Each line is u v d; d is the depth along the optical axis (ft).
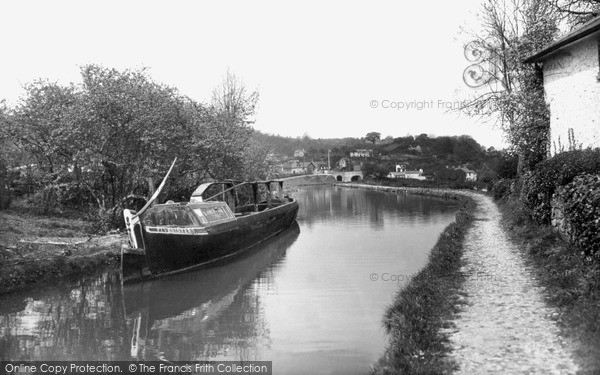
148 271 45.16
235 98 110.52
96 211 67.56
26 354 28.66
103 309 37.86
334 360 25.55
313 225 90.43
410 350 20.71
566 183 36.11
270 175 125.80
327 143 522.47
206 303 39.14
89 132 63.00
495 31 88.28
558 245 33.96
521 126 60.95
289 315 34.24
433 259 39.52
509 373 17.44
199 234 49.39
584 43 44.65
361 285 41.09
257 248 65.16
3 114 71.31
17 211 77.97
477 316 24.35
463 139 330.34
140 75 71.10
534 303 25.50
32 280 41.47
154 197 49.42
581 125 45.57
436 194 164.04
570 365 17.48
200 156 77.97
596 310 20.72
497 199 104.27
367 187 260.21
